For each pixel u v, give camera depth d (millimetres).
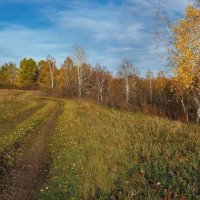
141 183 10867
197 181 10766
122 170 12289
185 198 9422
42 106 46156
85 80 88188
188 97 33656
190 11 27156
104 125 23188
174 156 13531
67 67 97312
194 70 27281
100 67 92375
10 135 20656
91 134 20031
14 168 14273
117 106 49406
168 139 17062
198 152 13688
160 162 12695
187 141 16250
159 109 36719
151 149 14836
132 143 16609
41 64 112625
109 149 15453
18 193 11375
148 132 19562
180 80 28031
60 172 13086
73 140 18828
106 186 10734
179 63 27500
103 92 82688
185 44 27125
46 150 17703
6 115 30844
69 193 10836
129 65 76812
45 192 11133
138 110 40000
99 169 12453
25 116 32188
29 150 17781
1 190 11547
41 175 13305
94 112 34125
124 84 75500
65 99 71250
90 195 10312
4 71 120688
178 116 33031
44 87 100562
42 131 23969
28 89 111875
